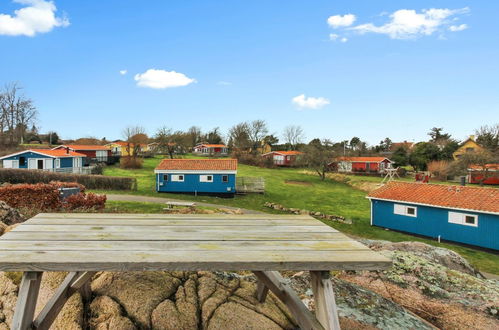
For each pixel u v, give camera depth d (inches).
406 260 230.1
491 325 160.7
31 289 82.7
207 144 2903.5
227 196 1034.1
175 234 106.7
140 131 2454.5
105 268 78.5
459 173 1722.4
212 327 121.3
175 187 1026.1
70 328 114.8
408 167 2199.8
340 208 958.4
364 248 96.9
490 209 605.9
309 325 97.3
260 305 139.3
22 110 2123.5
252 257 85.5
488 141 2105.1
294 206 949.2
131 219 128.0
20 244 90.1
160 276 142.9
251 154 2305.6
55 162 1342.3
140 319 119.3
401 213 744.3
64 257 80.3
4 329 121.9
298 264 84.3
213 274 157.3
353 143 2945.4
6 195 494.6
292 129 3053.6
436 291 193.0
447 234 668.7
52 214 132.6
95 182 1023.0
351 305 162.1
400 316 160.2
